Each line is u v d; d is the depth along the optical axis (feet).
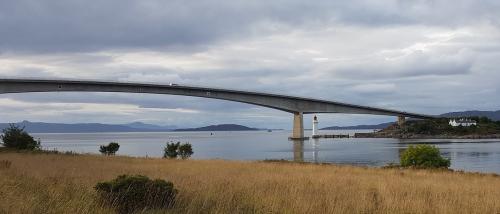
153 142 581.53
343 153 319.27
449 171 120.47
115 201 39.42
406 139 635.25
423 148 140.46
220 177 70.54
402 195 51.19
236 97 492.13
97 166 96.22
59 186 45.93
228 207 38.34
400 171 110.32
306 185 60.85
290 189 53.01
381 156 282.15
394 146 429.79
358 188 59.00
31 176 59.77
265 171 93.56
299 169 103.60
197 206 39.40
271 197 43.83
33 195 38.32
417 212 40.98
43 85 373.61
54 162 105.29
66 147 379.55
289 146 442.91
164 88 448.65
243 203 40.63
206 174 77.87
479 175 108.68
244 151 354.54
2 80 346.95
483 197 52.85
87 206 34.88
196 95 469.57
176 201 41.47
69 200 36.81
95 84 403.34
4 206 32.91
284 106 534.37
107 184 42.06
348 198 47.50
